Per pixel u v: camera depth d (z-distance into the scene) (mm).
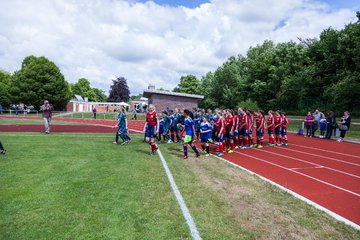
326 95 33969
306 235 4445
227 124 12562
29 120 31312
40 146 11289
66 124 25797
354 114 30453
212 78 67562
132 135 17766
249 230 4504
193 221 4672
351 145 15930
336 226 4797
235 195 6148
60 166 7891
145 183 6613
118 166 8203
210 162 9898
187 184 6730
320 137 20219
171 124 15180
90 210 4914
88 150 10766
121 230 4254
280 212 5301
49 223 4391
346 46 36031
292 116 36031
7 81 73188
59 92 60562
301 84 37469
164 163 9055
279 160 10930
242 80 55781
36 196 5465
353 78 29438
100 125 25531
